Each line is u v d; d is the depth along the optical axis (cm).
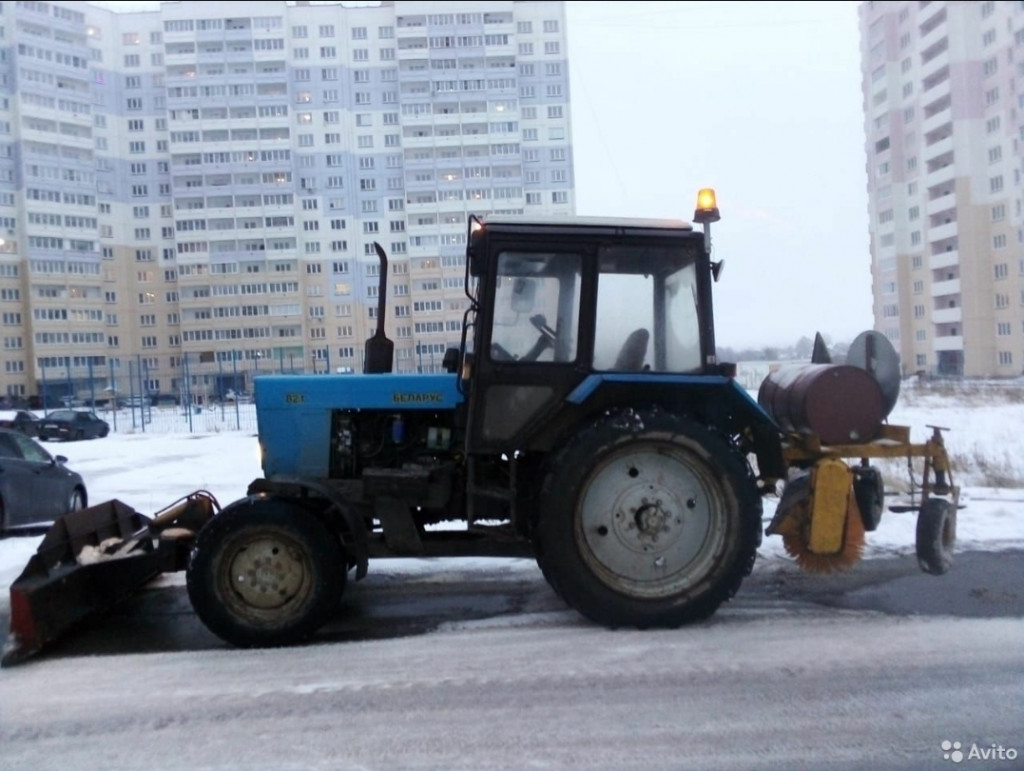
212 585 481
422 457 542
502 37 6062
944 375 5000
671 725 368
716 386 512
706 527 511
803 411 571
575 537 494
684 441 497
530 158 6131
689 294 521
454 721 377
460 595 591
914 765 330
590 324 513
